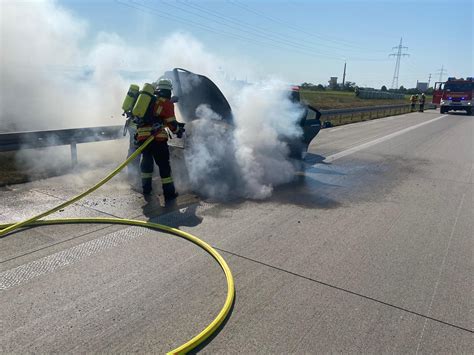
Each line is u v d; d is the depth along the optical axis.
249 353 2.36
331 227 4.61
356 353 2.39
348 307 2.89
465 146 12.04
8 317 2.61
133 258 3.55
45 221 4.28
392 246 4.11
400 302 3.00
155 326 2.58
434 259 3.82
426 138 13.82
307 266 3.55
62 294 2.91
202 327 2.59
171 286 3.09
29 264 3.34
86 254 3.59
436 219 5.05
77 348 2.34
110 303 2.82
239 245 3.96
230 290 3.00
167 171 5.29
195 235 4.16
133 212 4.81
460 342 2.55
